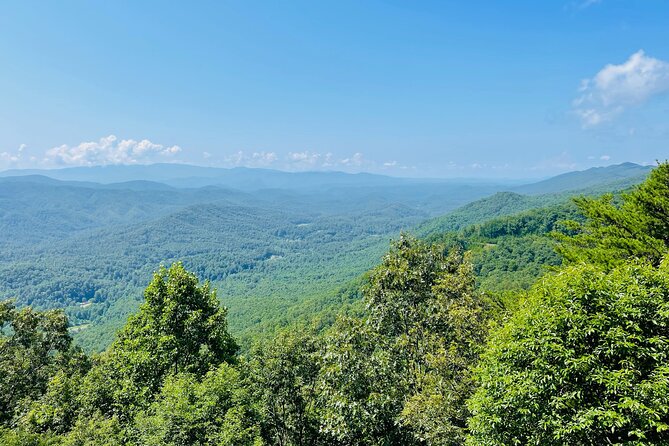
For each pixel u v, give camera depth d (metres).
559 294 12.09
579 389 10.94
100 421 19.64
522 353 12.12
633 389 10.32
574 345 11.45
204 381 17.06
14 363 26.47
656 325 11.40
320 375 17.58
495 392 12.47
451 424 15.45
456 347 18.03
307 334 21.23
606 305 11.55
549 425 11.27
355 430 16.16
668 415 10.30
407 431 16.34
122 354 22.66
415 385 17.66
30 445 18.17
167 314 21.86
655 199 23.73
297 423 20.53
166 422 15.22
